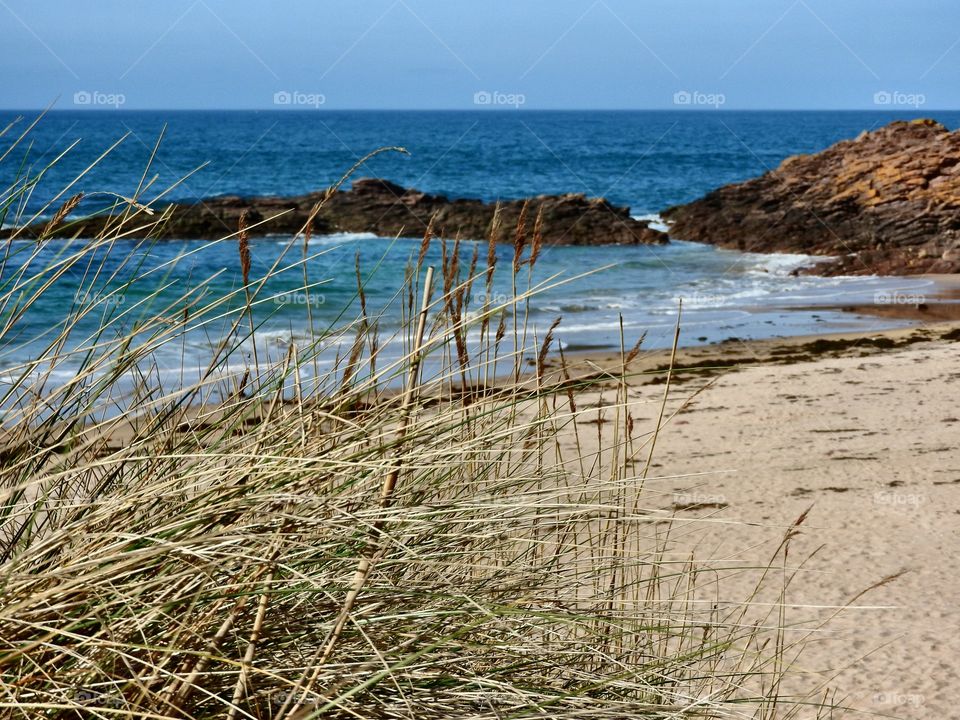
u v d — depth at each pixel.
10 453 1.86
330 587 1.63
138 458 1.63
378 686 1.63
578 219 42.28
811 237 41.50
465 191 68.31
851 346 21.75
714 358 20.16
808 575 7.05
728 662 3.01
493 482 2.14
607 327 23.91
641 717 1.83
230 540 1.46
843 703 4.89
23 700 1.34
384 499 1.69
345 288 23.19
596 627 2.14
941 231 39.09
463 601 1.77
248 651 1.38
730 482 10.13
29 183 1.95
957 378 16.80
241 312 2.04
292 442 1.85
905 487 10.10
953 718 4.71
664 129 163.00
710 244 43.69
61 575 1.43
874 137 50.09
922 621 6.20
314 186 64.12
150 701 1.38
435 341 1.83
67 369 7.62
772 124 195.88
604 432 10.01
